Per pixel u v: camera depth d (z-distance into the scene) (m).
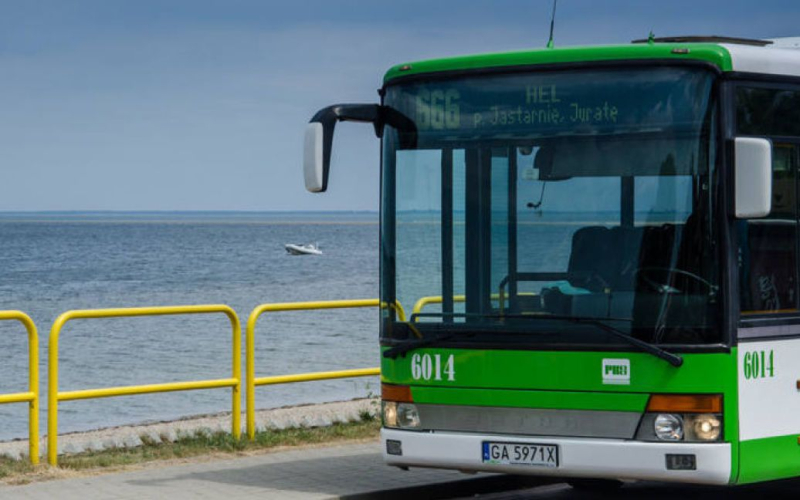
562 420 9.98
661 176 9.88
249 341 14.10
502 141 10.38
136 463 12.98
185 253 148.12
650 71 9.99
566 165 10.16
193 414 21.52
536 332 10.08
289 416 15.88
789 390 10.18
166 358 31.25
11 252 151.12
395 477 12.18
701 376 9.65
